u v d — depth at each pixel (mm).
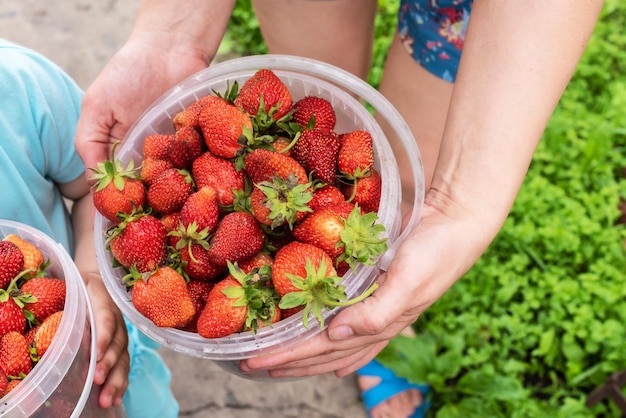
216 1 613
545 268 857
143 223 473
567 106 1004
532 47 474
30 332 461
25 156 549
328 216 465
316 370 545
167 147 517
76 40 1096
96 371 493
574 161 952
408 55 725
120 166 490
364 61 818
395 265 466
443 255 475
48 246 483
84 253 600
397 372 777
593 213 902
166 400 676
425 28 684
